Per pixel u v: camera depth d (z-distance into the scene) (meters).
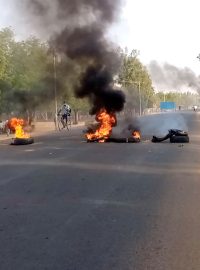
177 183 9.17
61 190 8.45
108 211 6.73
